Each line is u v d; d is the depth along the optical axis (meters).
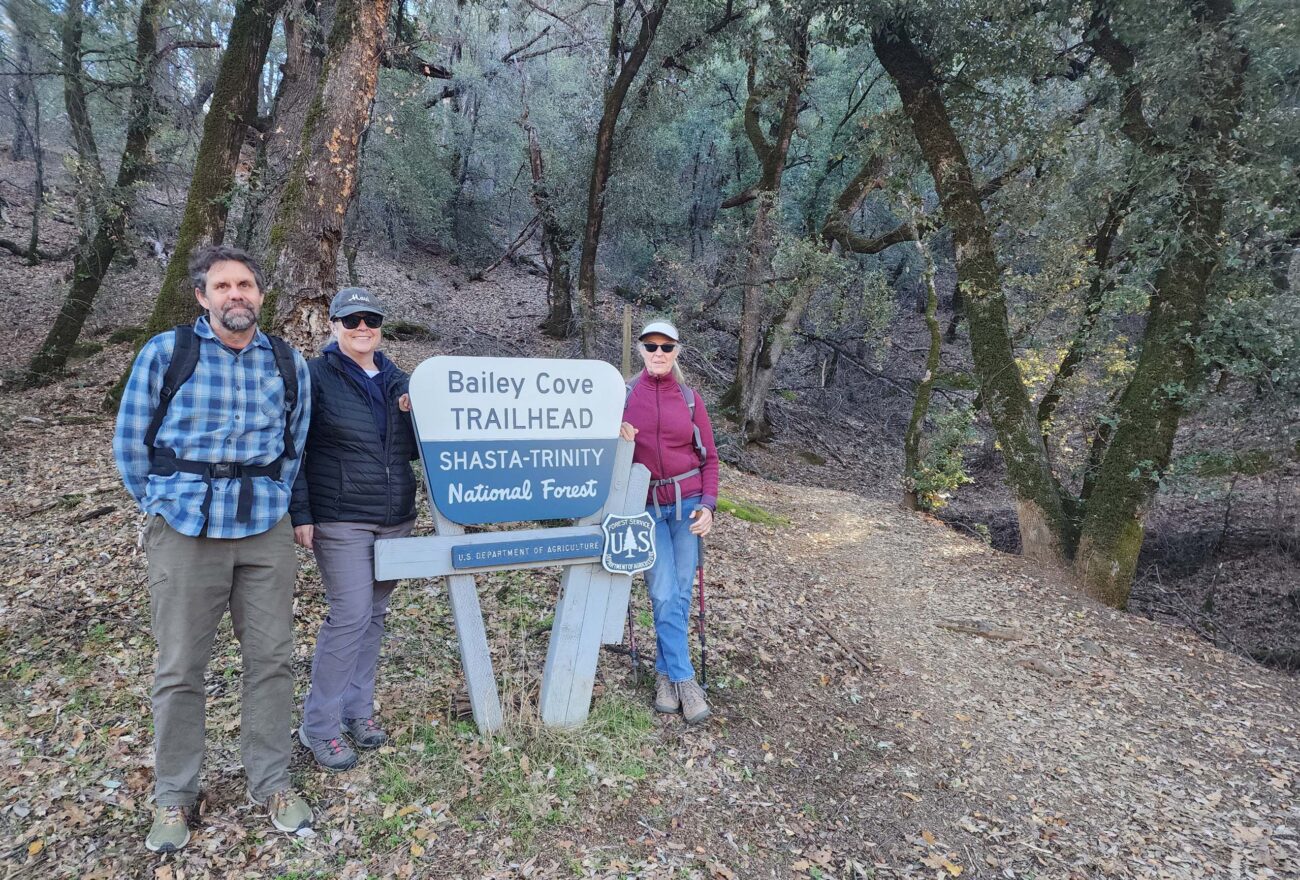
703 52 14.44
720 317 18.48
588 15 17.44
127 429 2.20
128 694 3.21
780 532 8.19
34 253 17.06
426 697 3.37
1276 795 3.91
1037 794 3.63
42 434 8.38
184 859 2.36
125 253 12.88
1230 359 7.43
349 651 2.72
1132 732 4.50
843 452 17.42
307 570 4.50
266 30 8.74
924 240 11.45
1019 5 8.65
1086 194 9.62
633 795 2.98
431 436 2.79
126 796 2.61
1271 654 8.97
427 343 15.91
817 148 19.69
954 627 5.92
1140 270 8.09
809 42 13.52
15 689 3.24
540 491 3.02
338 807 2.66
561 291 18.58
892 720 4.14
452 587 2.97
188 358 2.24
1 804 2.54
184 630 2.32
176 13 11.21
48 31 11.02
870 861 2.93
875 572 7.30
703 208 25.27
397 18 11.74
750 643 4.62
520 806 2.79
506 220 27.34
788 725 3.79
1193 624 9.70
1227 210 7.61
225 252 2.28
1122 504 7.56
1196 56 7.29
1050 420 11.37
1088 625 6.41
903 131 11.21
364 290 2.63
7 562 4.74
